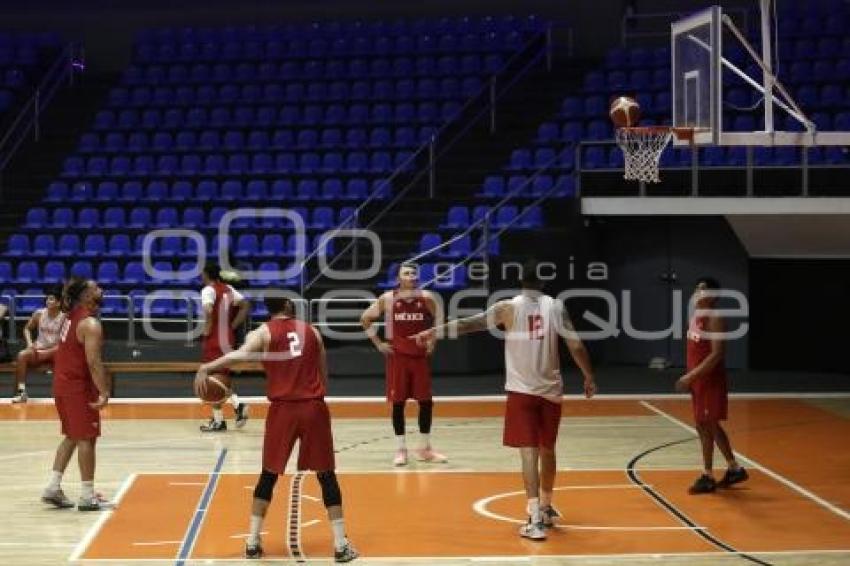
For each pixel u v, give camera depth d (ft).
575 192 63.10
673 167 62.34
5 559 26.78
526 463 28.76
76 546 27.99
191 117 74.59
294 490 34.22
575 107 69.82
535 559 26.89
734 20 74.64
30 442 42.42
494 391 54.65
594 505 32.45
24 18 83.97
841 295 62.34
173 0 83.20
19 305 61.62
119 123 75.20
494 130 70.79
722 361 33.76
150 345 57.88
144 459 39.17
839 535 29.09
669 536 28.99
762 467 37.73
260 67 77.41
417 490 34.35
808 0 75.92
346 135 72.84
